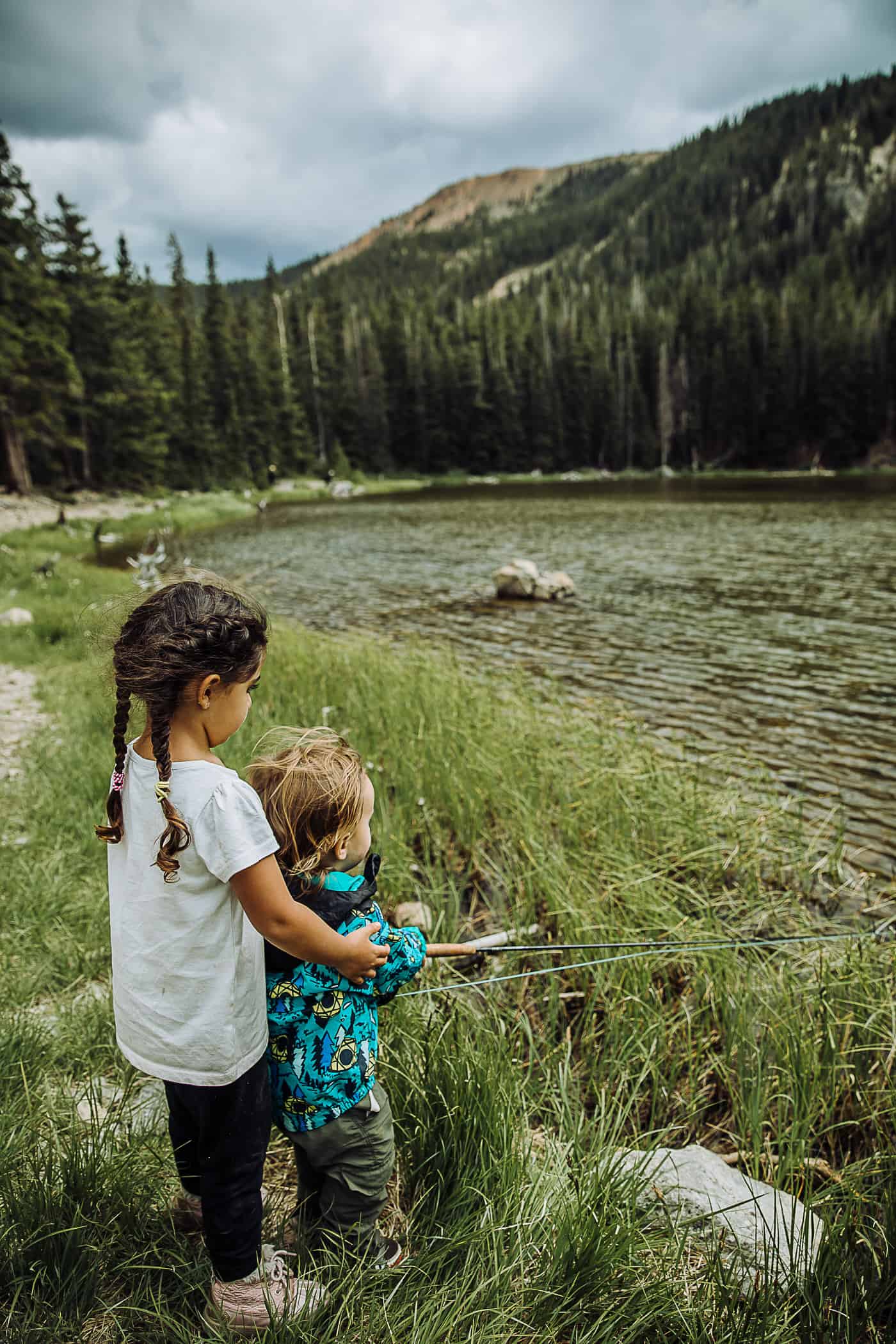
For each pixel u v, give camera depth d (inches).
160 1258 67.7
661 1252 72.7
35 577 642.8
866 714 295.4
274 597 607.5
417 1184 80.8
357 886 63.7
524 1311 64.4
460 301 4448.8
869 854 188.5
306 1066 61.6
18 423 1560.0
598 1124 99.3
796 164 6692.9
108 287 1867.6
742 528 967.6
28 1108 84.1
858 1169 91.7
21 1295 62.3
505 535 1005.8
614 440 3437.5
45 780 201.8
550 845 167.2
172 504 1749.5
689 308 3686.0
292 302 3398.1
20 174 1451.8
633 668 366.0
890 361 3351.4
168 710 53.1
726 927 141.9
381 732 227.8
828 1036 109.6
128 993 56.9
